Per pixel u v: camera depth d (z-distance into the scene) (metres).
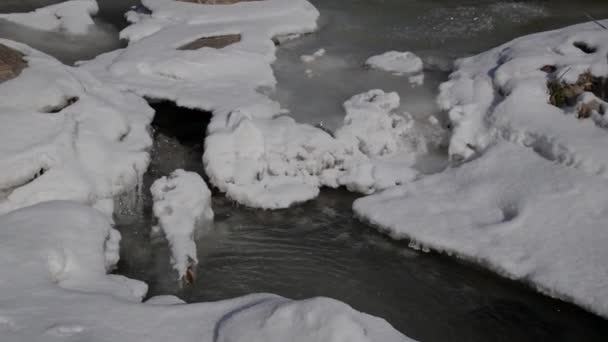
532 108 8.80
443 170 8.69
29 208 7.02
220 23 11.93
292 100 9.86
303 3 12.82
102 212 7.61
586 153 7.85
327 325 5.04
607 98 9.01
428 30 12.32
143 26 11.75
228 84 9.93
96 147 8.11
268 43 11.18
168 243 7.46
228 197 8.35
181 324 5.48
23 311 5.41
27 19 12.48
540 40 10.50
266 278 7.17
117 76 10.00
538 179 7.89
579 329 6.43
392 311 6.75
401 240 7.65
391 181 8.53
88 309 5.54
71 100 8.64
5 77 8.58
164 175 8.72
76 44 11.70
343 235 7.84
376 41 11.87
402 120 9.34
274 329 5.12
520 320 6.58
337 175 8.70
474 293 6.94
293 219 8.12
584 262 6.81
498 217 7.62
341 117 9.45
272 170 8.52
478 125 9.02
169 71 10.06
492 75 9.88
